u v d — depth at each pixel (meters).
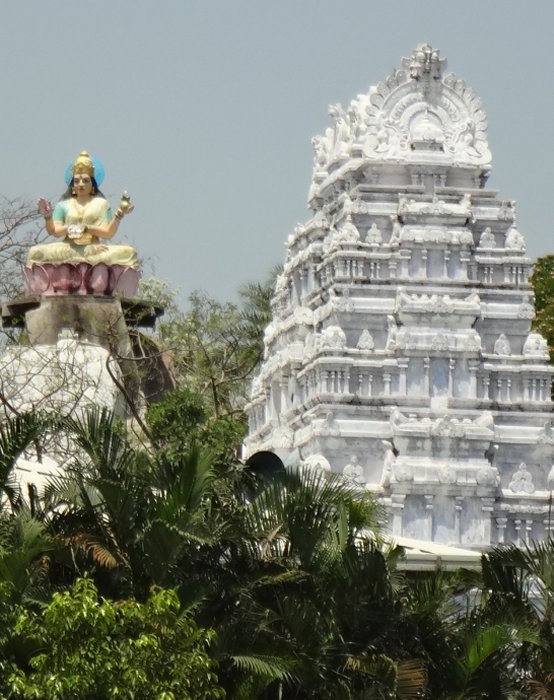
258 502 92.81
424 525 174.75
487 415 177.50
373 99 185.62
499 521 176.75
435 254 181.12
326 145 194.62
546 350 181.25
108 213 188.75
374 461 176.25
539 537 177.75
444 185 184.00
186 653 86.19
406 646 93.38
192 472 89.50
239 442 143.88
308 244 191.50
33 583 88.62
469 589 99.62
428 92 186.25
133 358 170.75
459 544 174.75
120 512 89.25
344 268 180.12
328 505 93.81
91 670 84.75
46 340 180.00
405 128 185.38
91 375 170.38
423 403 177.62
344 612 91.62
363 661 89.94
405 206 181.00
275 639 89.69
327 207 189.50
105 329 178.88
